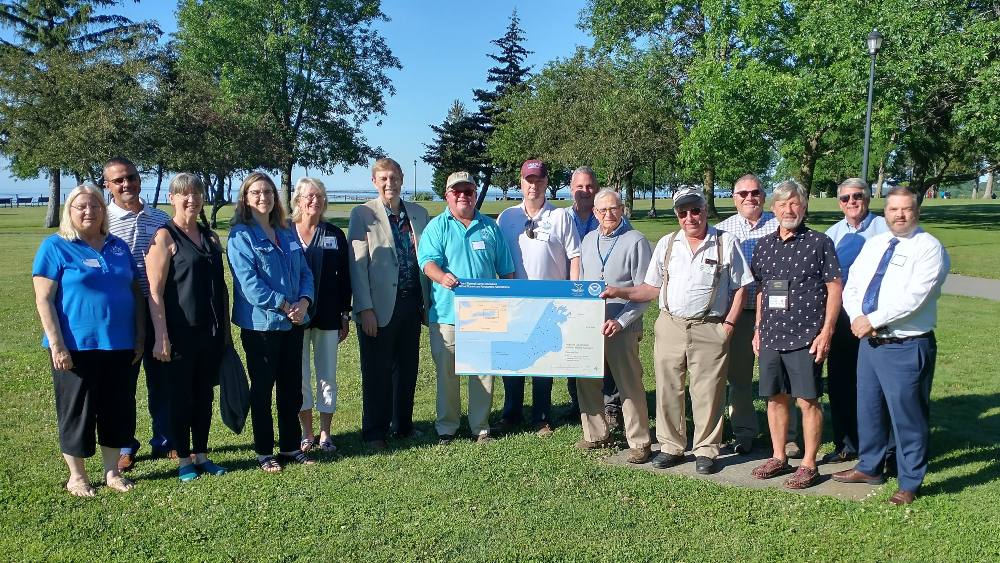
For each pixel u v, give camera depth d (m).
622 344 5.08
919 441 4.29
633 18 33.91
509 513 4.17
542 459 5.09
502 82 54.16
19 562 3.60
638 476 4.79
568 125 34.53
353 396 6.75
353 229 5.41
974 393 6.62
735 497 4.40
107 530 3.97
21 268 16.86
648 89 31.94
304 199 5.23
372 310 5.36
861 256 4.55
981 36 21.28
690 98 27.91
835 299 4.52
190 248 4.65
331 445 5.34
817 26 23.83
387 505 4.27
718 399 4.88
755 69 24.53
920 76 22.05
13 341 8.89
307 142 38.72
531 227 5.72
